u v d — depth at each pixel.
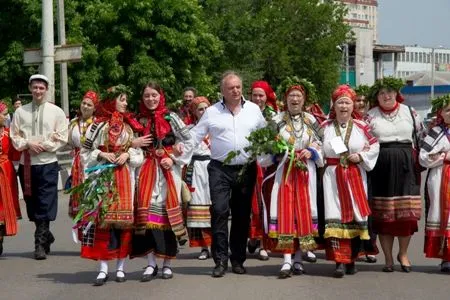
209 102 10.77
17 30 28.59
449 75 72.31
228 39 37.22
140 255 8.05
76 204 9.62
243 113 8.20
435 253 8.43
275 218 8.08
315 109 8.82
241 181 8.20
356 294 7.38
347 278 8.14
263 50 42.16
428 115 10.64
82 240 7.87
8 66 28.45
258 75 37.62
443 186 8.34
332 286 7.73
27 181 9.59
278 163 8.12
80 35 28.38
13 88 29.08
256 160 8.20
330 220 8.08
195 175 9.63
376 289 7.60
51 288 7.85
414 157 8.44
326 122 8.27
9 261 9.47
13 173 9.70
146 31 28.89
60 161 18.03
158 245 7.96
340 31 46.53
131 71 28.38
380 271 8.55
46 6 17.45
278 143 7.98
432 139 8.38
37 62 17.64
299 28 45.75
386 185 8.32
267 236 8.17
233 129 8.11
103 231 7.82
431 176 8.44
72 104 28.22
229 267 8.82
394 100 8.41
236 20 37.47
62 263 9.32
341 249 8.05
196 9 29.69
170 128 8.01
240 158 8.12
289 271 8.10
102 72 28.73
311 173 8.12
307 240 8.02
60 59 17.78
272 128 8.09
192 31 29.62
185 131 8.02
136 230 7.95
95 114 8.29
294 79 8.27
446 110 8.37
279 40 43.69
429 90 65.38
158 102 8.04
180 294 7.42
